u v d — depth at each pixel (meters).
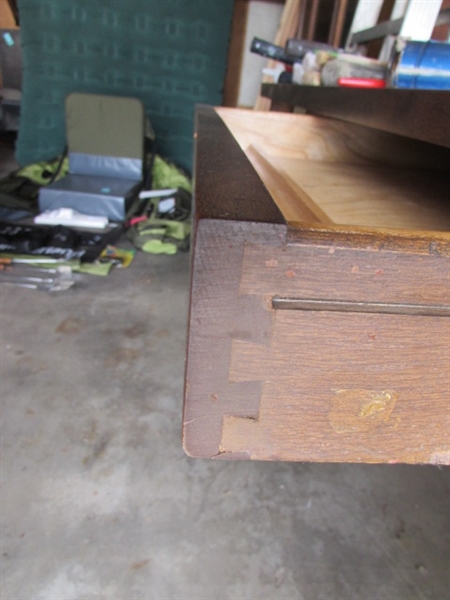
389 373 0.31
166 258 2.19
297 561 0.87
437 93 0.42
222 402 0.31
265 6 3.20
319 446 0.33
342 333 0.29
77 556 0.84
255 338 0.28
